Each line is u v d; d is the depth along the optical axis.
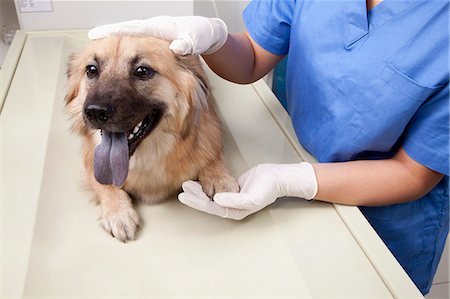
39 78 1.26
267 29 1.15
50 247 0.79
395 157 0.96
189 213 0.90
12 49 1.40
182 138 0.94
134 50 0.88
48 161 0.98
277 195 0.89
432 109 0.85
